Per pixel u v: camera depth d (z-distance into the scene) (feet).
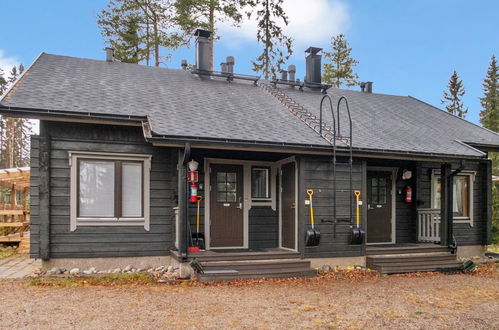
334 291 21.36
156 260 26.96
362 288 22.30
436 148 30.68
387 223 34.73
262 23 69.41
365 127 33.14
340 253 27.53
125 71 35.55
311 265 26.71
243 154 29.76
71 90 27.58
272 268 25.00
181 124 25.26
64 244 25.13
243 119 28.94
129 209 26.76
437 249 30.81
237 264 24.44
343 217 27.76
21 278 23.27
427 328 15.26
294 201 28.04
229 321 15.60
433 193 35.96
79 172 25.80
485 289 22.58
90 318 15.60
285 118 31.12
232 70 39.96
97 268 25.67
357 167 28.43
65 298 18.71
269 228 30.50
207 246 28.55
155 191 27.20
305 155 27.09
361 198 28.30
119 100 27.58
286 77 43.73
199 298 19.19
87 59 37.04
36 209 24.62
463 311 17.75
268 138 25.72
